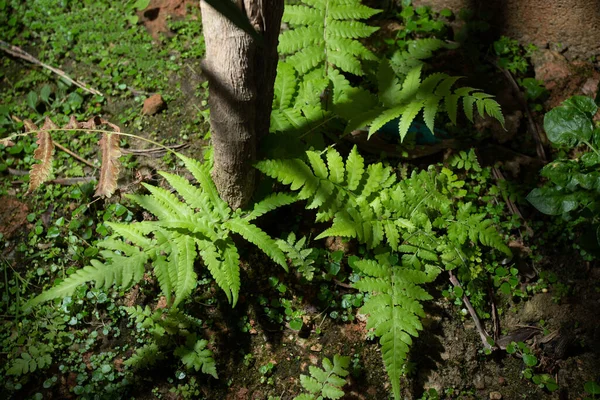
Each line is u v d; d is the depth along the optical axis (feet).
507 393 3.47
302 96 3.72
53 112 4.18
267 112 3.30
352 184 3.46
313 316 3.61
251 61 2.93
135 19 4.51
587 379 3.49
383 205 3.54
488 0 4.33
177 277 3.17
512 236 3.79
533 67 4.34
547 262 3.74
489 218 3.83
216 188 3.43
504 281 3.68
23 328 3.54
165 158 3.98
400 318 3.23
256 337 3.57
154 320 3.49
